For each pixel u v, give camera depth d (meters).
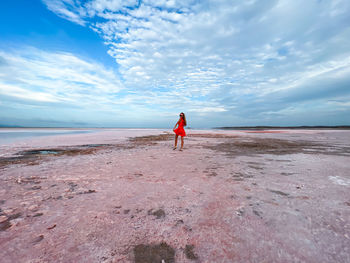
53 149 7.02
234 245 1.40
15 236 1.52
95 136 14.55
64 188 2.68
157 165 4.20
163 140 11.68
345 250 1.32
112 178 3.17
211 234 1.55
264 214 1.87
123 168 3.89
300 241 1.43
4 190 2.59
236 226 1.66
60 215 1.87
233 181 2.99
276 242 1.43
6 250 1.35
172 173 3.50
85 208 2.04
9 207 2.05
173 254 1.32
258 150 6.82
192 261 1.25
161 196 2.38
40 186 2.76
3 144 8.47
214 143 9.61
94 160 4.79
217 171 3.65
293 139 12.24
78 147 7.74
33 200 2.24
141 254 1.32
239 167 4.00
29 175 3.35
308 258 1.25
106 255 1.31
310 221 1.72
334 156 5.42
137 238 1.50
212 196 2.37
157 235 1.54
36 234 1.55
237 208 2.02
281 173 3.47
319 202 2.14
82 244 1.43
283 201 2.19
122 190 2.60
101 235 1.54
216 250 1.35
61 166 4.07
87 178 3.17
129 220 1.78
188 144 9.13
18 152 6.22
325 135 16.64
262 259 1.25
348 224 1.67
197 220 1.78
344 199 2.22
